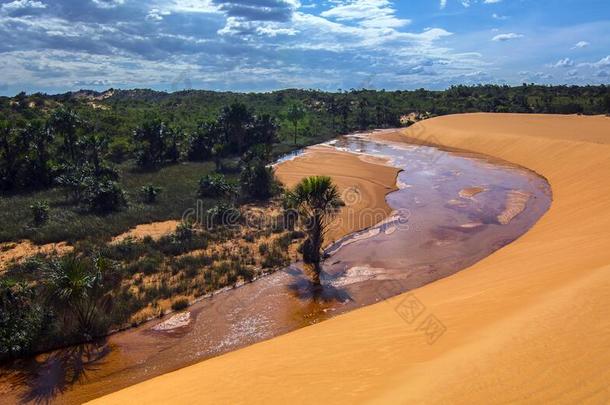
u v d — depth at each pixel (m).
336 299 19.80
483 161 54.59
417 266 23.27
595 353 8.86
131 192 36.75
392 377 9.97
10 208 31.92
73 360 15.45
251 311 18.86
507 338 10.38
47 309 16.64
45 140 41.06
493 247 25.73
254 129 59.28
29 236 26.58
